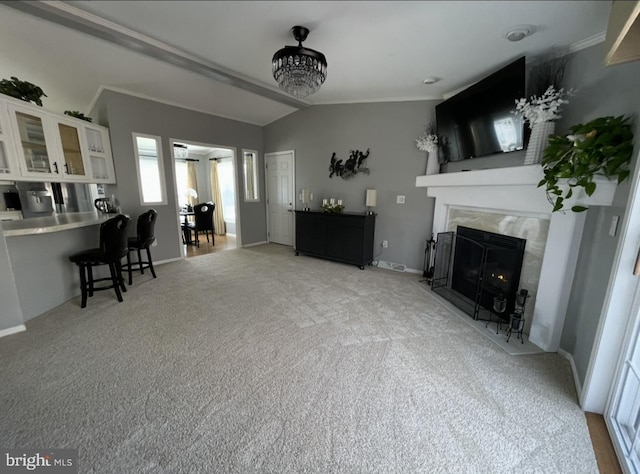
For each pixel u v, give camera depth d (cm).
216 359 194
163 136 422
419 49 247
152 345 209
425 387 169
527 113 224
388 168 406
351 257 419
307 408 152
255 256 488
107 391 162
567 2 171
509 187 239
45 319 247
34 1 204
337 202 455
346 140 441
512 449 130
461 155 311
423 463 123
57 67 309
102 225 258
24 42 260
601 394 148
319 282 354
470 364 192
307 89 264
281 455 126
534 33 208
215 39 253
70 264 293
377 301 296
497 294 259
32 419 142
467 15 194
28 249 246
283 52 226
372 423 143
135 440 132
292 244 564
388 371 183
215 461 123
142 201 407
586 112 206
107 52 281
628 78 169
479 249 279
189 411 149
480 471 120
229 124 507
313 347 210
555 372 184
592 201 171
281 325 243
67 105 413
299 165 514
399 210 404
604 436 138
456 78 302
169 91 385
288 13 209
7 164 264
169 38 253
